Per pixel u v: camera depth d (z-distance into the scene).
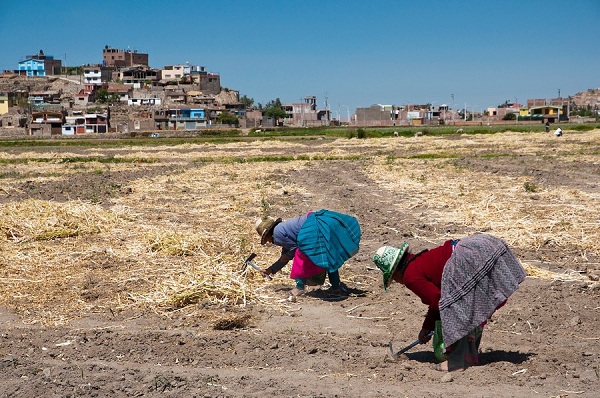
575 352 7.12
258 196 20.69
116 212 16.12
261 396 6.16
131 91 195.75
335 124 192.38
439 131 80.56
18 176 30.55
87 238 13.65
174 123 155.12
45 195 22.16
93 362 7.16
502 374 6.59
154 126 150.25
